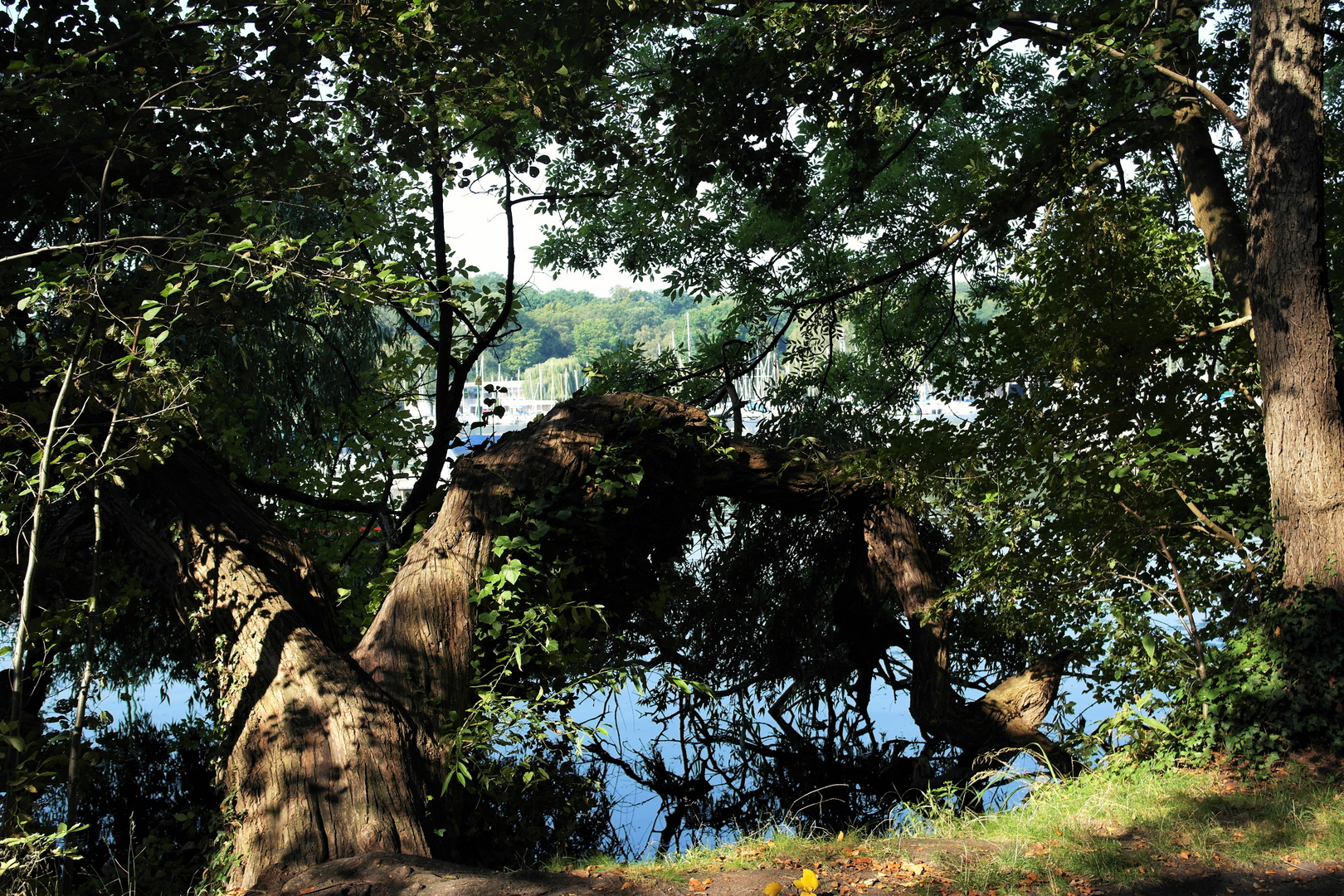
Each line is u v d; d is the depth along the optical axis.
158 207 8.36
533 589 7.29
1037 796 6.25
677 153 10.23
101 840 7.57
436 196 10.09
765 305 16.00
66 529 7.02
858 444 12.49
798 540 11.91
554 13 8.64
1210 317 8.04
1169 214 9.23
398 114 8.12
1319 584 6.38
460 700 6.52
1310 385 6.59
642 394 8.89
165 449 5.81
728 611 11.95
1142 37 7.30
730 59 9.80
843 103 10.11
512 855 6.40
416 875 4.87
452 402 10.40
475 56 8.33
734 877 4.70
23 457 5.80
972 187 11.40
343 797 5.56
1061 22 8.32
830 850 5.19
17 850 5.12
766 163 10.54
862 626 11.91
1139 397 8.12
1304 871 4.50
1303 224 6.65
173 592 6.88
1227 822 5.18
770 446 10.21
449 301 6.25
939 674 9.58
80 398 6.09
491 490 7.43
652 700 10.96
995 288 14.45
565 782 7.25
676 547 9.39
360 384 13.02
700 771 10.56
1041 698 8.90
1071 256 7.88
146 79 7.09
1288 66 6.67
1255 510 7.57
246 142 7.71
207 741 7.45
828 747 11.37
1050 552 7.86
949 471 8.66
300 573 7.16
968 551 8.45
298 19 7.29
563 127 9.23
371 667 6.56
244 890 5.23
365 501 10.43
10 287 6.33
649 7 8.88
